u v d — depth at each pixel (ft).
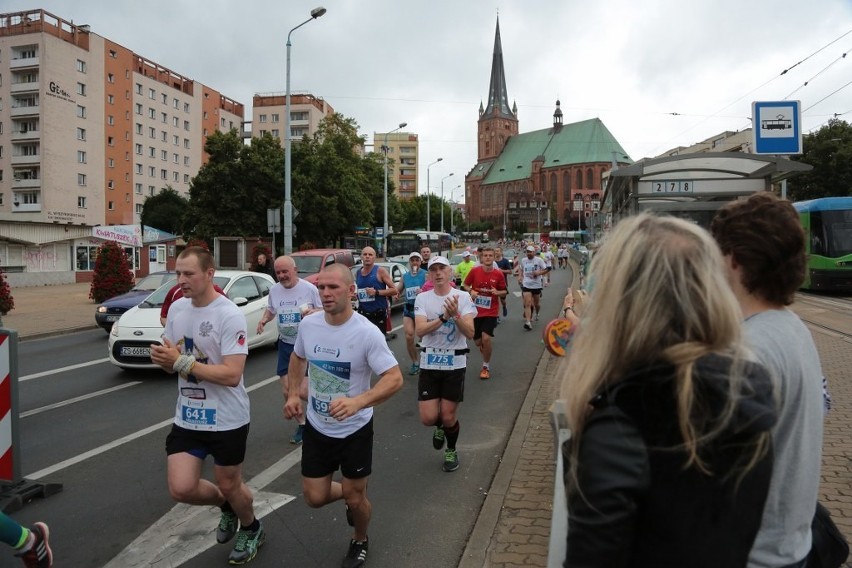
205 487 11.32
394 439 19.90
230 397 11.19
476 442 19.48
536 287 44.70
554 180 419.54
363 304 28.50
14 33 223.10
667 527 3.82
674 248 4.23
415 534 13.20
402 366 32.19
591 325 4.41
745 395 3.80
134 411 23.53
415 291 29.58
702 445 3.71
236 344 11.09
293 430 21.01
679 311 4.05
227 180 123.65
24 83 222.48
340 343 10.98
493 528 12.86
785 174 33.88
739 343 4.10
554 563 5.42
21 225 102.42
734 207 5.84
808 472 4.82
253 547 12.08
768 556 4.68
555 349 9.14
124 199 254.68
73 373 30.86
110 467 17.43
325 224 134.41
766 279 5.43
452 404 16.69
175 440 11.21
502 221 452.35
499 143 475.31
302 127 330.54
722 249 5.72
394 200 202.39
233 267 95.66
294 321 20.06
